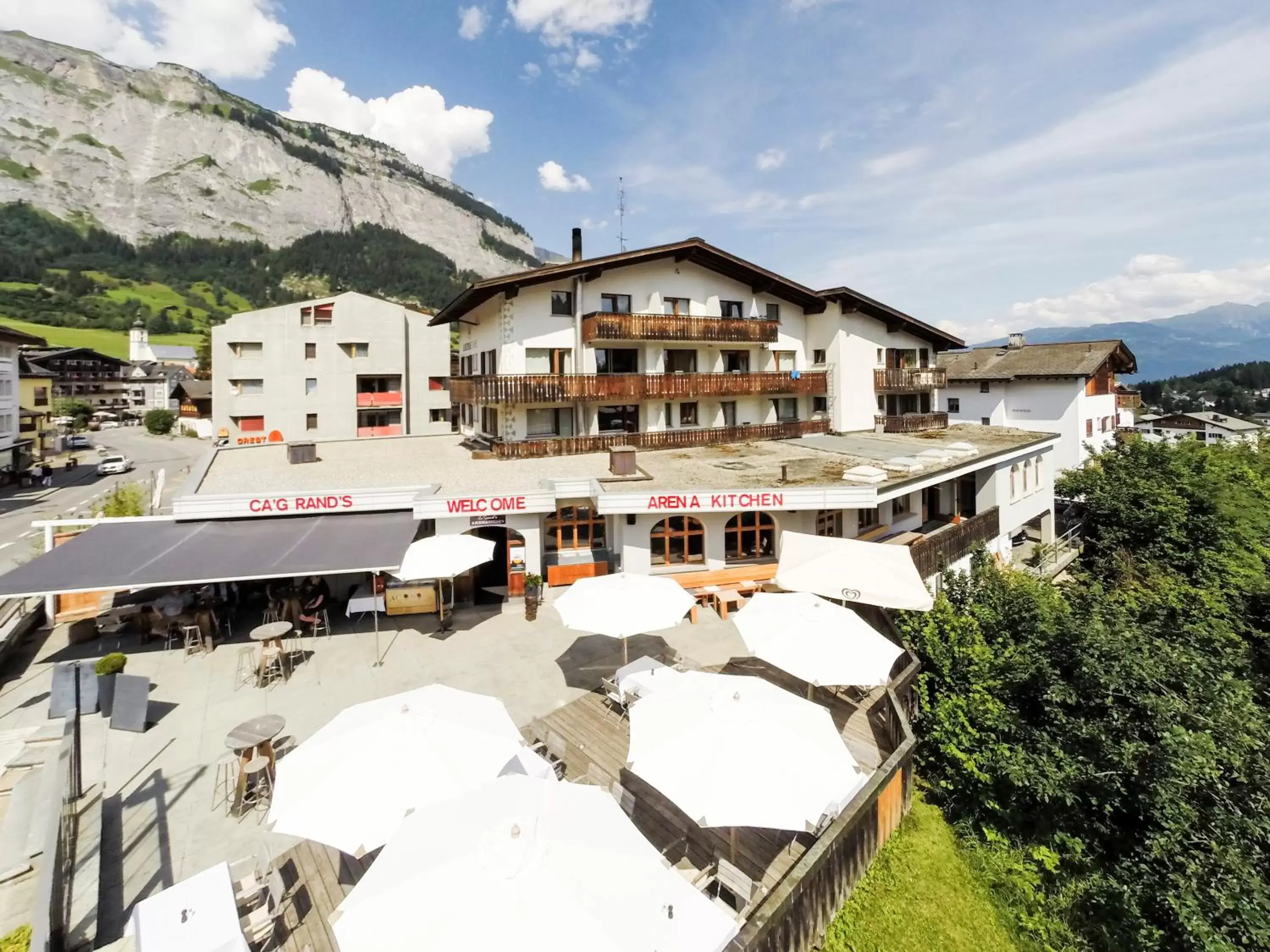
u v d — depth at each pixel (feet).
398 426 187.11
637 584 41.24
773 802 22.89
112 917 24.25
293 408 176.76
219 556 47.78
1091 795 35.01
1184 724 37.22
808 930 24.45
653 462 79.87
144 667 46.19
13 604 54.95
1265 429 178.09
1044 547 87.71
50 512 115.85
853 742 35.81
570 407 98.89
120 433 294.46
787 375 113.09
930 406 134.21
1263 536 97.81
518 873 16.92
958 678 41.55
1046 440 96.73
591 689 41.86
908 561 48.62
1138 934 29.66
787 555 50.83
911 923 27.71
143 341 429.79
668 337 99.66
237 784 30.40
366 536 52.54
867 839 29.99
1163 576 87.81
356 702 40.81
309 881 25.55
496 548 64.90
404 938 15.76
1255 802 33.55
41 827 29.53
